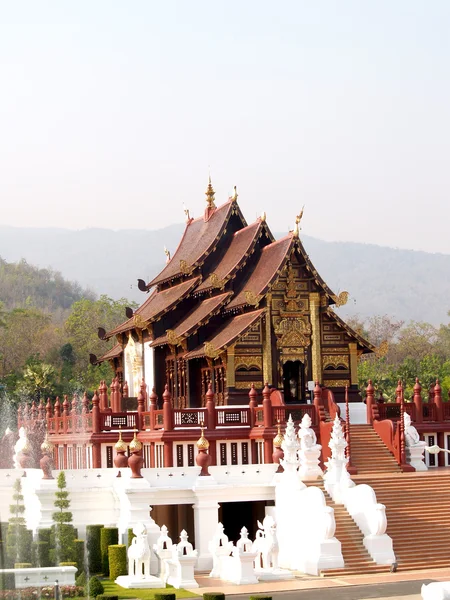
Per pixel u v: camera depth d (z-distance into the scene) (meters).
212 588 45.84
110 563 48.91
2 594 41.94
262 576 47.56
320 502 48.34
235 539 58.88
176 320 72.75
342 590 43.88
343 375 66.81
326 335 66.69
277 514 52.25
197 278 72.25
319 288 66.31
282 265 65.00
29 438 78.06
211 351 63.44
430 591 37.91
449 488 53.34
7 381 116.94
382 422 58.84
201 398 68.06
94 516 52.41
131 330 77.00
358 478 53.47
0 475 58.09
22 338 146.38
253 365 64.56
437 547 49.62
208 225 77.06
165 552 48.00
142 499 50.66
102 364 138.75
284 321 65.44
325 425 57.72
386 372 133.00
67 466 69.25
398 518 50.84
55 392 116.38
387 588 44.03
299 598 42.38
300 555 49.69
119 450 54.19
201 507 51.59
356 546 48.91
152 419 59.94
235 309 66.81
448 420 63.41
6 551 50.03
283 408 58.31
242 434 58.78
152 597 43.50
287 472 52.00
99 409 60.66
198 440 56.03
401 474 55.22
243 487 52.38
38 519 51.44
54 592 42.66
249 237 70.38
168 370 72.00
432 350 161.88
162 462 58.59
